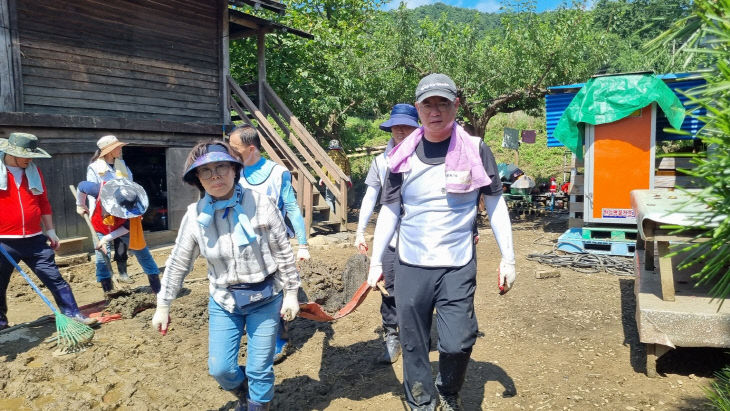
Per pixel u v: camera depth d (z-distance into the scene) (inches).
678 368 144.5
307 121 558.3
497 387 138.2
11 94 279.6
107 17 326.0
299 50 526.0
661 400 126.9
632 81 289.6
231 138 146.6
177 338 178.2
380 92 504.7
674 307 136.7
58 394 138.4
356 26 653.3
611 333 174.6
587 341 168.2
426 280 107.7
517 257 304.8
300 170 388.5
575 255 294.0
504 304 211.8
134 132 340.5
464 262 107.3
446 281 106.7
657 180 293.9
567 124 310.2
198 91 386.3
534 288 234.5
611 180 302.2
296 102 523.2
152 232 358.0
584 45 429.4
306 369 154.3
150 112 352.8
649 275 172.7
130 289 234.1
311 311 128.0
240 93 403.5
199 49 385.7
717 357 149.4
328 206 422.0
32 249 179.3
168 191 364.5
